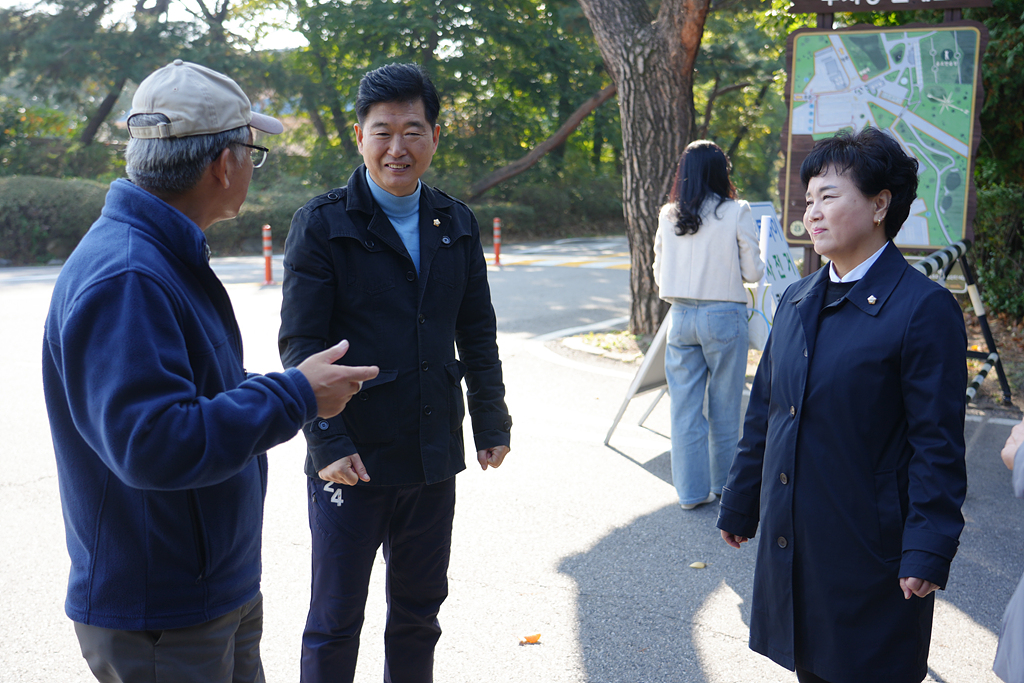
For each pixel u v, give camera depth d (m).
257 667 1.77
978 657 2.89
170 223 1.50
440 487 2.32
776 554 2.05
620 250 20.14
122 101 28.39
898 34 6.35
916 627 1.91
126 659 1.51
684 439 4.20
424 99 2.19
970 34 6.17
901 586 1.83
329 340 2.21
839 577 1.94
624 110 7.90
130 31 24.09
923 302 1.86
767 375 2.21
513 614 3.20
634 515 4.16
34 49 22.94
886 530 1.90
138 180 1.55
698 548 3.79
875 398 1.90
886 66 6.40
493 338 2.50
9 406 5.98
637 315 8.25
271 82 24.53
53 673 2.74
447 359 2.29
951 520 1.80
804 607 2.01
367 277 2.18
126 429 1.34
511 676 2.78
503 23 23.28
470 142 24.94
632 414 5.94
